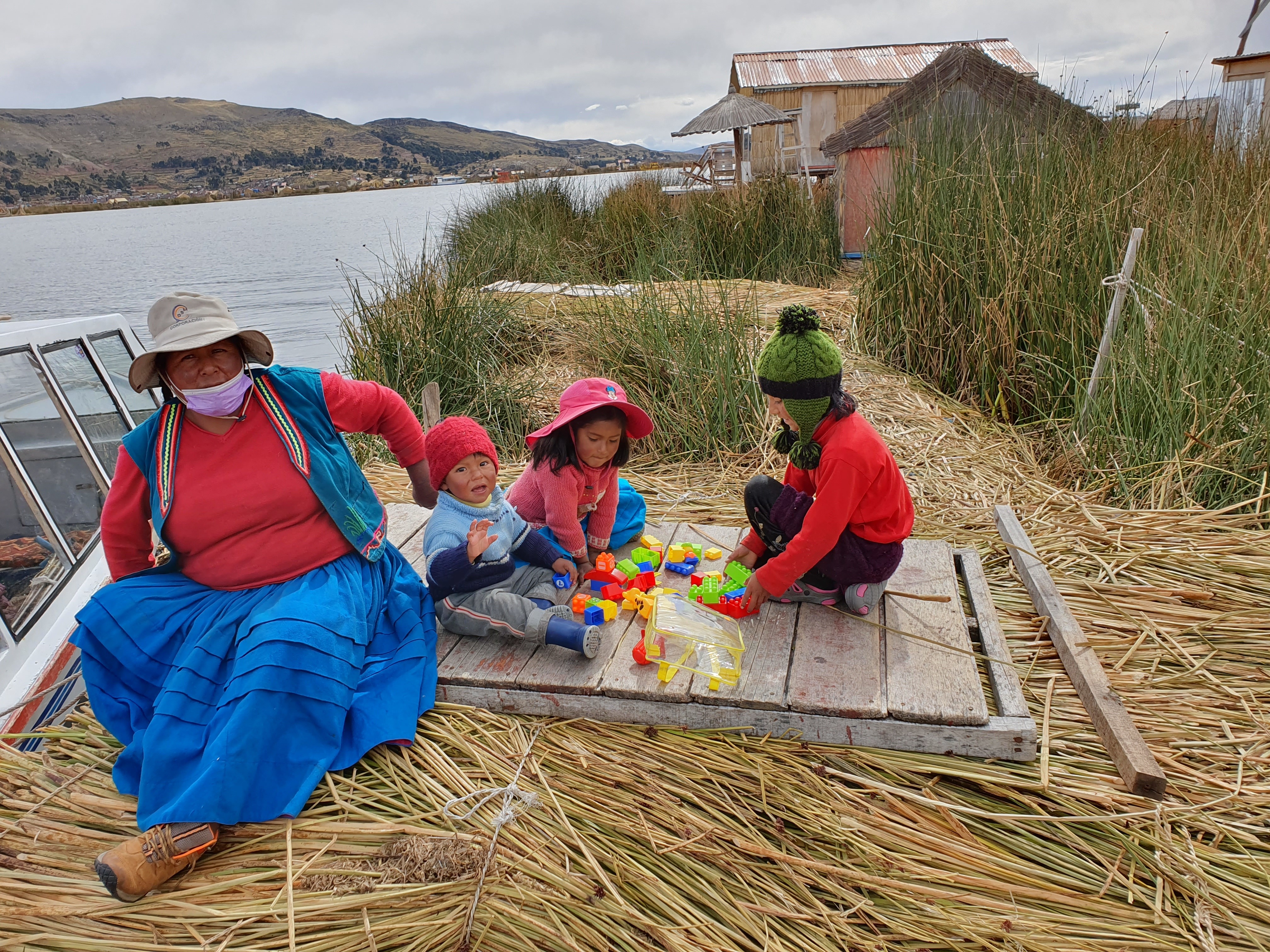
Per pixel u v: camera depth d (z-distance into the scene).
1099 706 2.43
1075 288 4.95
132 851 2.01
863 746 2.38
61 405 3.31
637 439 3.13
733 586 2.90
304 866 2.08
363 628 2.51
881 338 5.96
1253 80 8.55
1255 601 2.96
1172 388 4.13
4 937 2.00
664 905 1.99
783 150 15.84
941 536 3.60
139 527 2.55
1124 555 3.29
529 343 6.82
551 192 13.84
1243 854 2.08
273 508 2.51
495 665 2.64
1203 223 4.98
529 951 1.93
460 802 2.21
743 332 5.39
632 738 2.46
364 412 2.70
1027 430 4.84
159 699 2.29
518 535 2.95
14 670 2.75
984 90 8.40
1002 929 1.92
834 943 1.93
